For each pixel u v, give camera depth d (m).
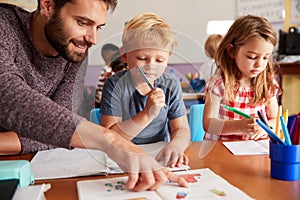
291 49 2.94
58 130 0.58
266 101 1.27
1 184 0.54
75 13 0.64
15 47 0.79
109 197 0.57
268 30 1.18
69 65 0.87
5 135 0.86
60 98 0.86
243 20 1.23
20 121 0.59
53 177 0.67
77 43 0.68
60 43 0.69
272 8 3.22
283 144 0.65
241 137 1.02
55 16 0.67
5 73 0.63
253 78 1.26
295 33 2.92
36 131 0.59
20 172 0.58
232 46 1.23
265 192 0.59
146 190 0.60
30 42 0.83
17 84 0.62
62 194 0.60
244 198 0.55
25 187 0.57
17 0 2.66
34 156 0.82
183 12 3.16
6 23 0.78
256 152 0.83
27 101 0.59
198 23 3.19
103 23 0.66
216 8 3.20
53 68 0.86
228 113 1.16
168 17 3.14
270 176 0.67
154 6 3.09
